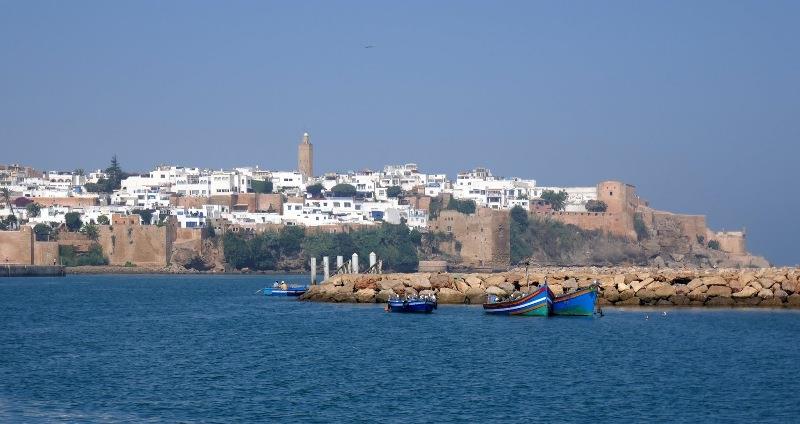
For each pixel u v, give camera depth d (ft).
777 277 581.53
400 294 626.23
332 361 380.17
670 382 334.24
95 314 599.98
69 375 352.69
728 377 342.85
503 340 433.07
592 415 289.33
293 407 299.38
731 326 475.72
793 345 412.98
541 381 336.90
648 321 498.69
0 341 452.35
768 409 295.48
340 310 586.45
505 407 298.76
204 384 334.03
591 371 355.36
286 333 469.57
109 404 304.09
